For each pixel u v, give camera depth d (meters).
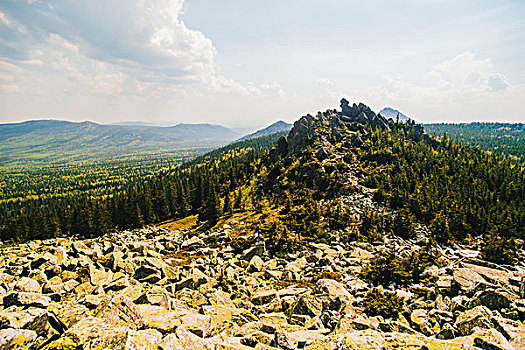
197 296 28.41
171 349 13.66
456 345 15.04
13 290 23.84
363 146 160.00
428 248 57.09
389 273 37.09
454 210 89.44
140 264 38.19
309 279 39.44
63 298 25.61
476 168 134.38
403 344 14.87
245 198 125.25
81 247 44.91
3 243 99.31
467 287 29.33
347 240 70.50
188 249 63.91
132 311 18.39
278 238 62.91
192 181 178.12
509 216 85.19
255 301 30.11
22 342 14.90
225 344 16.48
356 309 26.56
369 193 107.00
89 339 13.23
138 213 117.12
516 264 50.31
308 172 128.75
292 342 18.14
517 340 16.19
